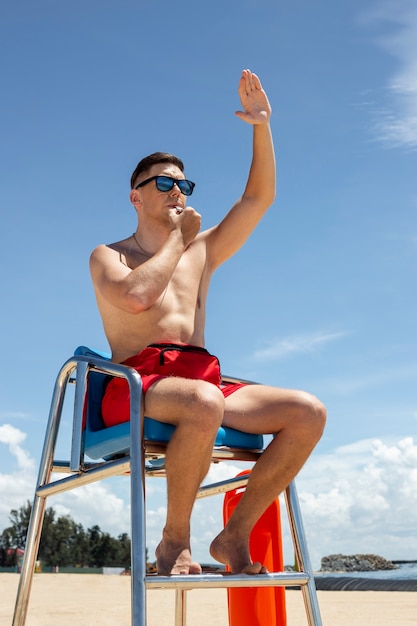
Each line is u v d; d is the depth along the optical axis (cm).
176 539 211
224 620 465
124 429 221
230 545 234
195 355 246
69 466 249
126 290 236
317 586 895
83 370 235
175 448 210
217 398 212
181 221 254
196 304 274
